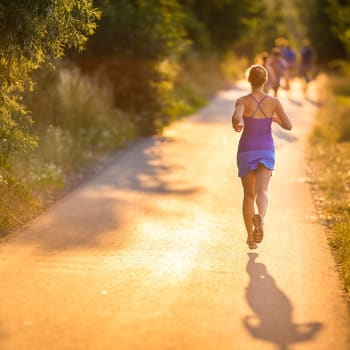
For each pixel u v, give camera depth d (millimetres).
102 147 32250
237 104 17344
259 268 16516
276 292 14891
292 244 18641
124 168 28734
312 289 15141
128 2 42281
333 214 21984
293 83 84438
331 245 18625
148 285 15078
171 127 42500
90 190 24516
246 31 87062
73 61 38469
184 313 13500
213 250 17938
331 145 36500
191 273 16000
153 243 18422
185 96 56906
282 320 13312
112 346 11828
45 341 11953
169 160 30938
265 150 17234
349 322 13320
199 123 44906
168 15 44406
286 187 26078
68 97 33188
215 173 28297
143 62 40156
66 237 18672
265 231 19906
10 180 20641
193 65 72000
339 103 57219
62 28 18109
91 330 12500
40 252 17234
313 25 121062
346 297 14703
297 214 21984
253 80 17422
